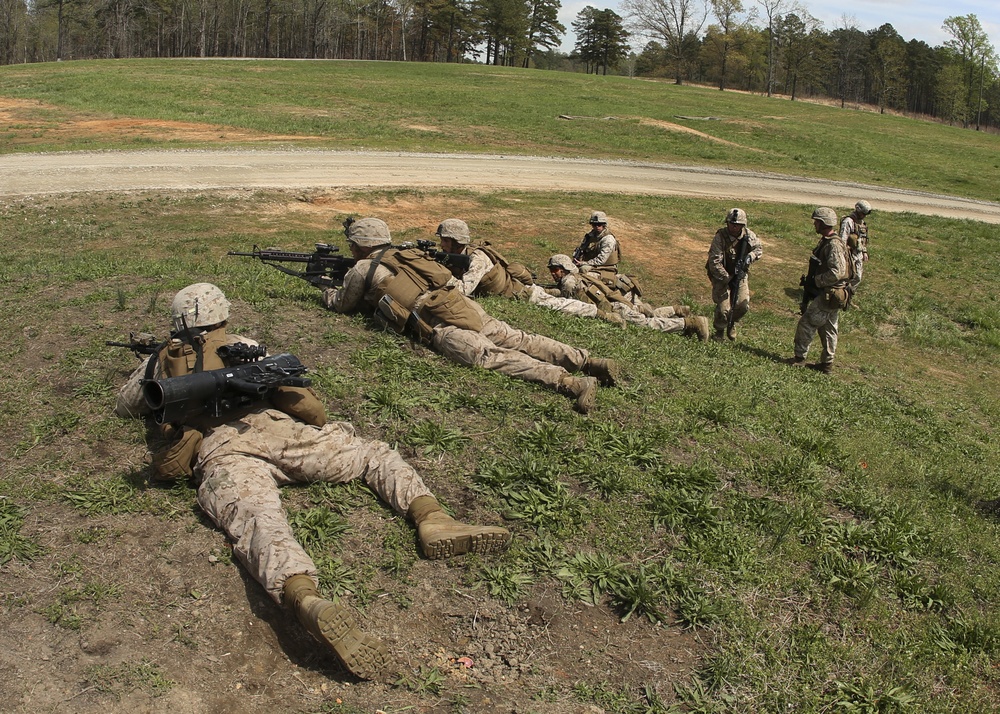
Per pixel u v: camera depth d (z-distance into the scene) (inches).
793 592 183.3
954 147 1772.9
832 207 1030.4
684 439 238.1
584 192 920.9
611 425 231.3
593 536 186.5
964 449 326.0
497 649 154.9
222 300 187.2
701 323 379.2
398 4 3959.2
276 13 3998.5
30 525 168.1
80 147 946.7
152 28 3811.5
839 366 484.7
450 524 172.2
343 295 274.5
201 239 609.3
